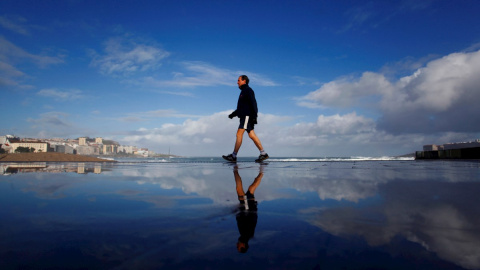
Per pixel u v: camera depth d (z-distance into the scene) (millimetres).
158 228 975
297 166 5648
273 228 977
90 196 1725
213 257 707
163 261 681
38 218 1132
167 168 5188
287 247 783
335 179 2822
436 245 794
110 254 725
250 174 3615
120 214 1202
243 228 975
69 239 853
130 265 654
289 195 1759
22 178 3090
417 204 1427
